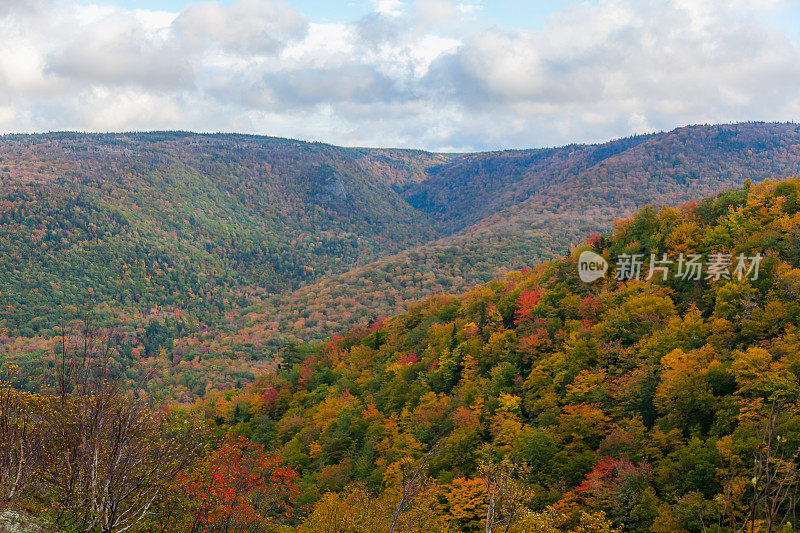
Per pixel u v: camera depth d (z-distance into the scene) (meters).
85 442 21.44
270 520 32.78
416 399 94.44
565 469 60.53
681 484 52.50
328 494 60.50
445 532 43.91
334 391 110.50
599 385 73.69
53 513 23.31
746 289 79.31
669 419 63.00
